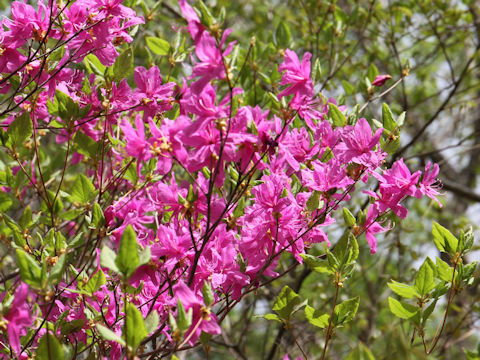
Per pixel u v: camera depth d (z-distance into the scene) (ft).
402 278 6.17
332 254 3.58
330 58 5.65
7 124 3.95
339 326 3.59
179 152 3.39
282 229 3.58
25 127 3.71
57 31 3.80
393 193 3.66
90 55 4.03
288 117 3.53
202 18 3.26
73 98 3.96
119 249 3.10
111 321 3.61
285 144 3.59
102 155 3.87
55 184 4.75
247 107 3.44
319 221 3.60
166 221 3.76
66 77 3.85
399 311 3.59
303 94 3.51
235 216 3.60
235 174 3.81
